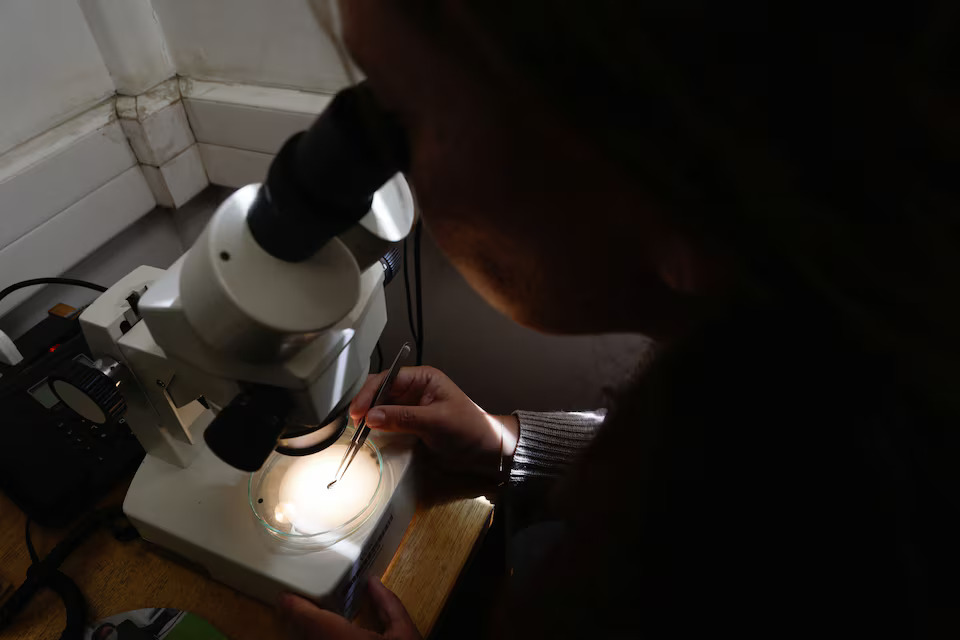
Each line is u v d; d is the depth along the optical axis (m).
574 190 0.18
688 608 0.25
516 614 0.33
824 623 0.22
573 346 0.65
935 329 0.15
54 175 0.54
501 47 0.14
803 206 0.14
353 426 0.48
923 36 0.12
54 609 0.42
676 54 0.13
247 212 0.26
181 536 0.41
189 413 0.42
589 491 0.29
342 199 0.23
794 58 0.13
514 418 0.52
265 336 0.25
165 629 0.41
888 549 0.21
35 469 0.45
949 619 0.21
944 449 0.20
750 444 0.22
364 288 0.31
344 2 0.18
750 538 0.23
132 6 0.56
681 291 0.21
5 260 0.53
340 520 0.42
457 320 0.70
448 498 0.49
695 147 0.14
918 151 0.13
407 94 0.18
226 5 0.57
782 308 0.17
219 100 0.60
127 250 0.67
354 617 0.43
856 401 0.20
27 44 0.51
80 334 0.51
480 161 0.18
